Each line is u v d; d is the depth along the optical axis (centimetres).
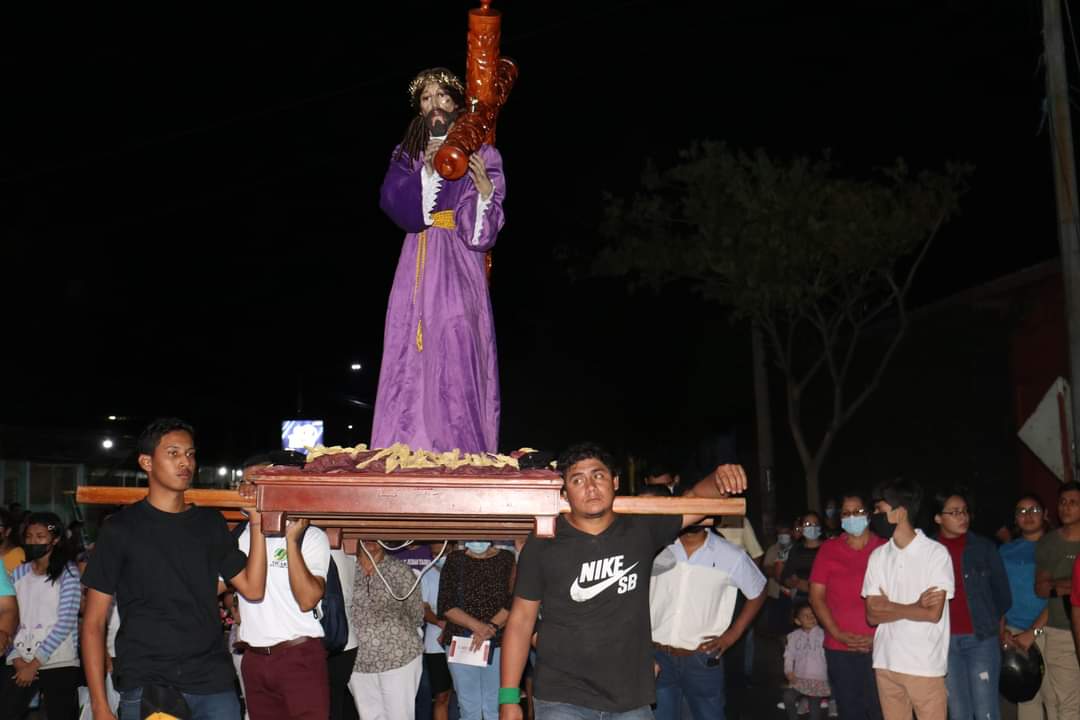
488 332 616
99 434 2397
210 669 534
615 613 512
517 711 519
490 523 550
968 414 2005
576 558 514
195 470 548
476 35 585
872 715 832
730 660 1273
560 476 511
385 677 862
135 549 532
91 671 529
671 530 534
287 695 655
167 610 530
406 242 618
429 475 504
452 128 574
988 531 1934
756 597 769
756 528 2848
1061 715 902
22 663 923
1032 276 1795
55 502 2322
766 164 1956
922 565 762
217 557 546
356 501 500
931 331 2125
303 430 3528
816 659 1101
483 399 608
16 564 1046
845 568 850
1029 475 1830
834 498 2498
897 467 2273
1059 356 1778
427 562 993
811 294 2005
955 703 846
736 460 2991
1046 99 1255
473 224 592
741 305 2006
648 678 516
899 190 2027
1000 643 895
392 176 606
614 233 2106
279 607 657
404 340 604
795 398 2045
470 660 880
